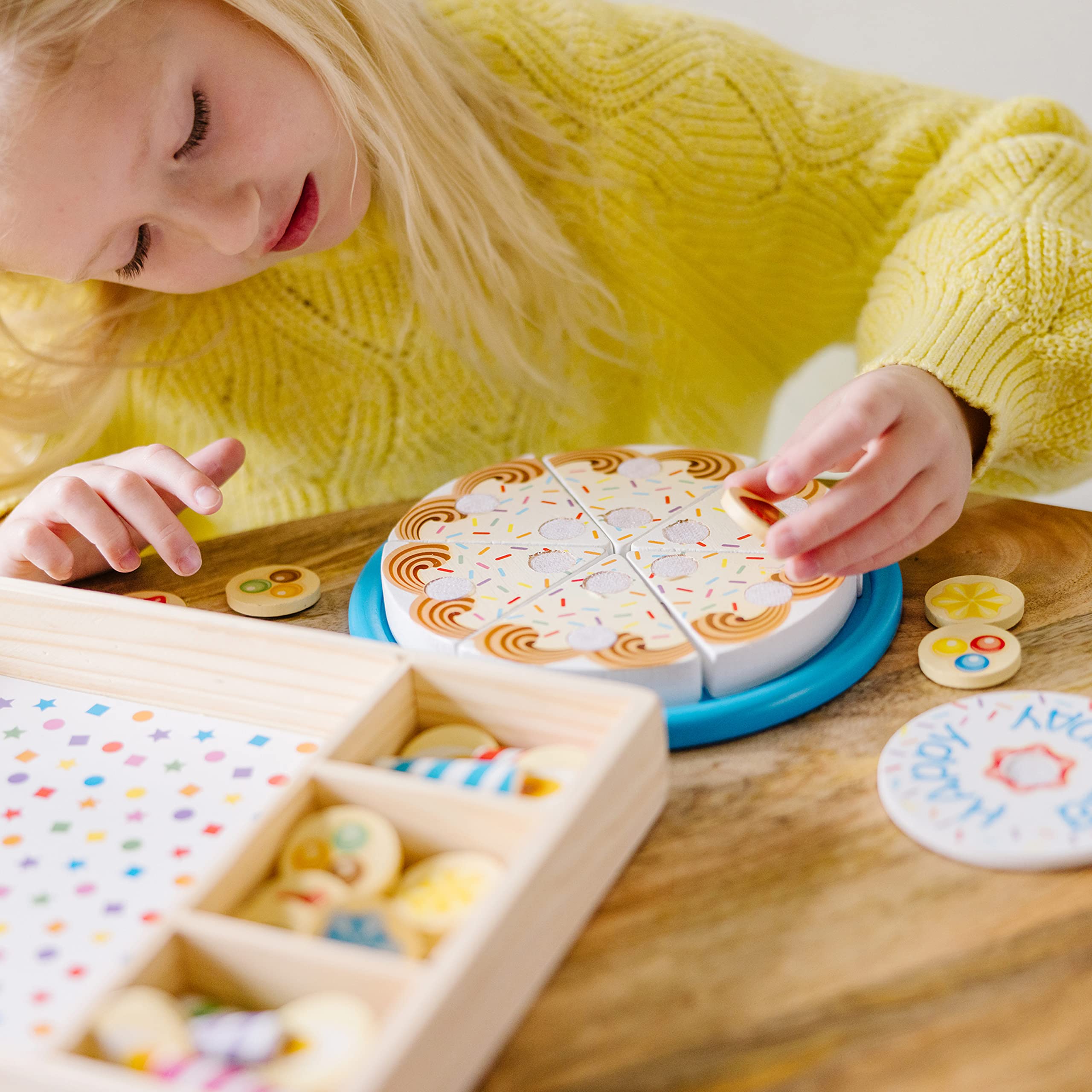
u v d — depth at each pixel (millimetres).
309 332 1076
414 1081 354
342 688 578
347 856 466
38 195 676
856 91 1104
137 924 491
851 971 439
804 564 612
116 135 668
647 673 581
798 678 604
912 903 468
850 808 527
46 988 460
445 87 979
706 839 518
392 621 675
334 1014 388
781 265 1142
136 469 782
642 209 1107
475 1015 389
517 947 412
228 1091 358
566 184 1101
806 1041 412
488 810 465
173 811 557
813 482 737
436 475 1157
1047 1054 398
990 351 815
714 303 1161
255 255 854
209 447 814
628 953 458
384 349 1092
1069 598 676
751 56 1106
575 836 448
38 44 631
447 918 442
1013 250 880
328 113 849
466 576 678
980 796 509
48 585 635
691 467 792
